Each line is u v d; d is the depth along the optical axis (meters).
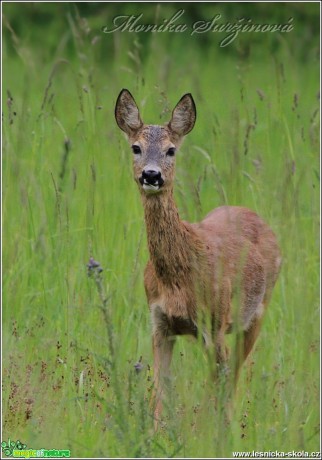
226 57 24.28
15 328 12.59
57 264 13.80
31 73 19.86
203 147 16.36
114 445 9.74
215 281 11.41
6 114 17.84
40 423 10.54
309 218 14.64
